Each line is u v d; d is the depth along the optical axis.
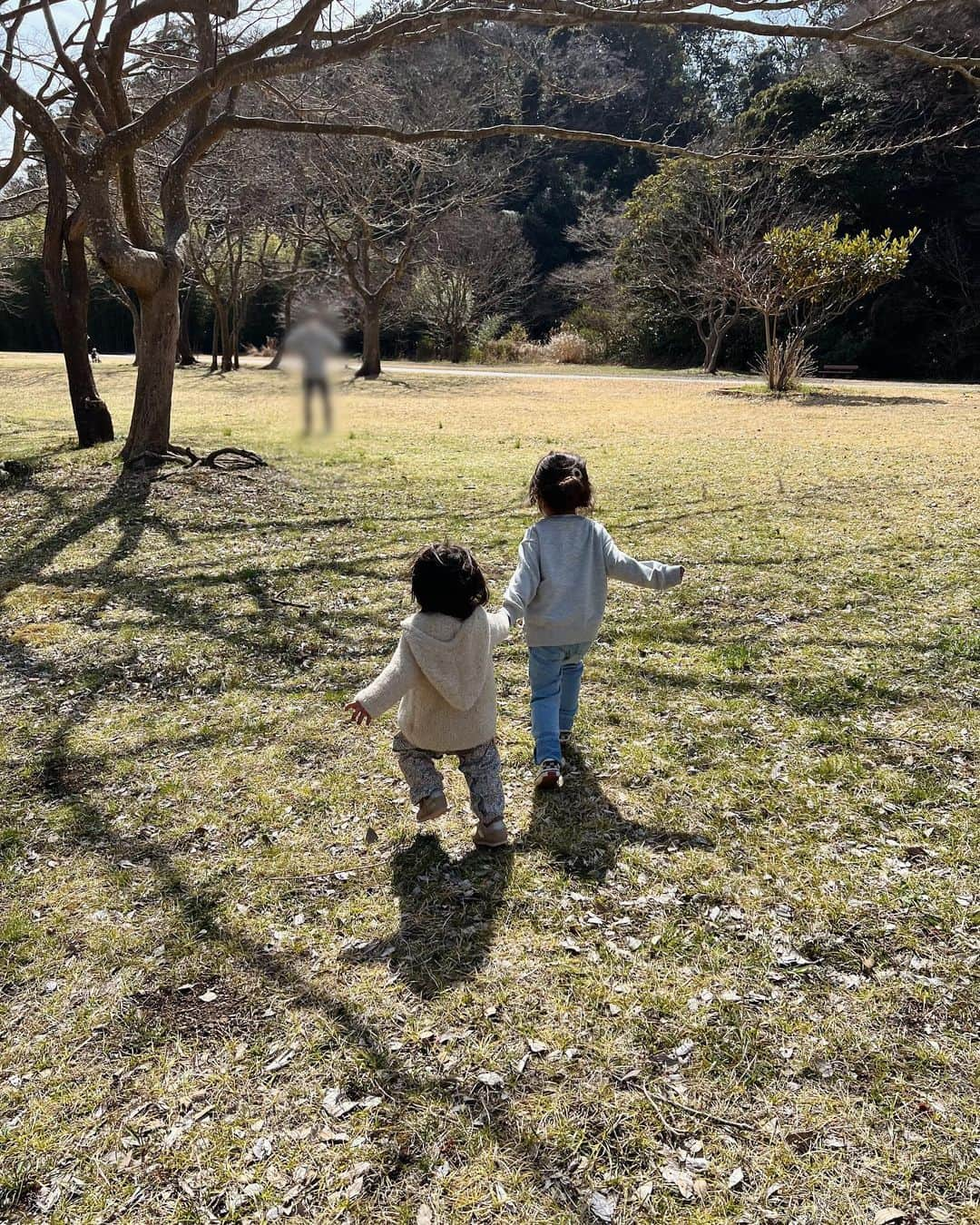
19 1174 1.99
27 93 7.51
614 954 2.62
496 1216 1.85
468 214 34.59
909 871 2.93
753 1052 2.24
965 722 3.90
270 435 13.41
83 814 3.48
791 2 6.54
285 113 12.41
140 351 10.02
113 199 16.20
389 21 6.36
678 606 5.64
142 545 7.45
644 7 6.26
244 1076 2.24
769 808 3.35
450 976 2.55
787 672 4.55
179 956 2.68
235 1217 1.88
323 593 6.14
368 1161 1.99
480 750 3.09
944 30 19.53
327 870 3.08
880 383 26.39
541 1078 2.19
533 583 3.37
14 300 50.16
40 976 2.61
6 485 9.55
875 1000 2.40
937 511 7.75
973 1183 1.88
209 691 4.64
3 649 5.28
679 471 10.26
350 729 4.16
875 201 31.72
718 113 46.47
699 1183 1.91
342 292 31.75
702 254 30.45
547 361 43.78
